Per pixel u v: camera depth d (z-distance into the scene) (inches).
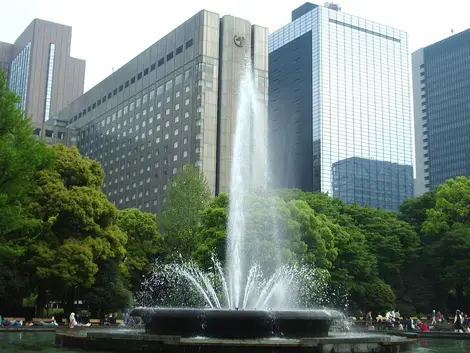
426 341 1211.2
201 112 3499.0
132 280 2332.7
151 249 2373.3
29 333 1283.2
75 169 1758.1
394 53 6727.4
